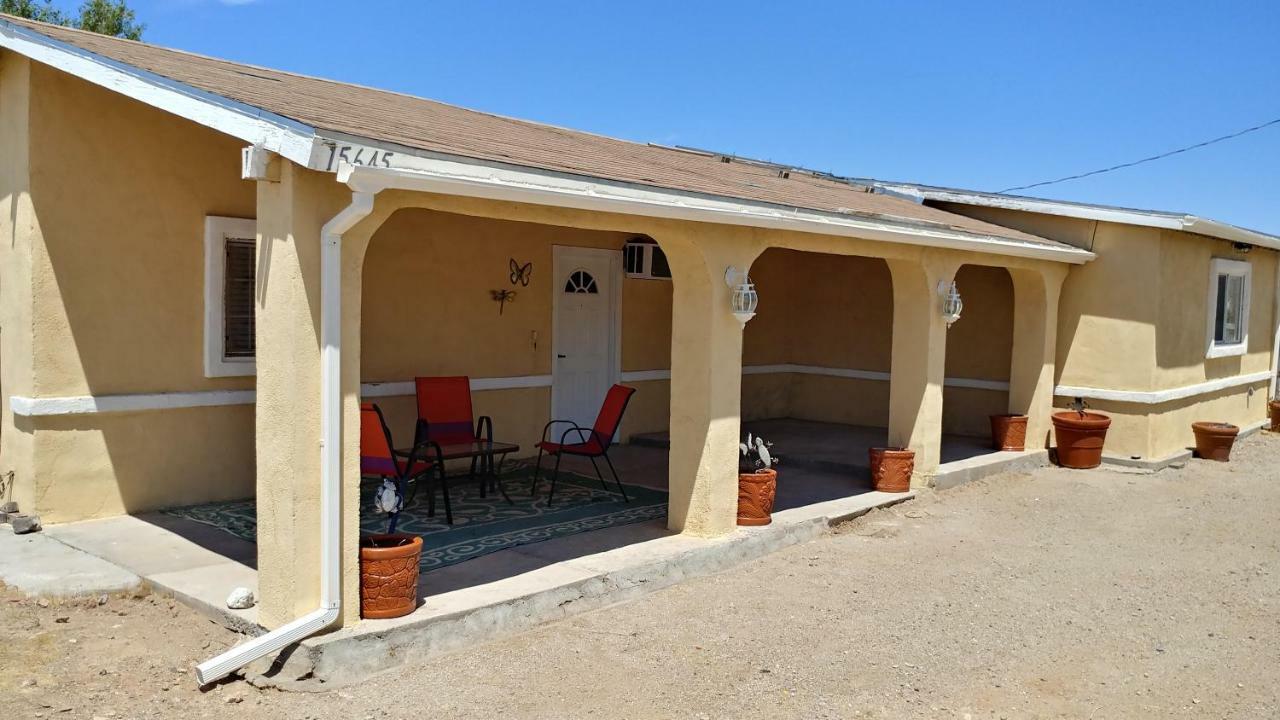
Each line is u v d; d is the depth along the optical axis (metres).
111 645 4.99
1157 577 7.05
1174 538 8.21
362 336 8.52
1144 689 5.02
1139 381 11.16
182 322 7.43
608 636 5.48
